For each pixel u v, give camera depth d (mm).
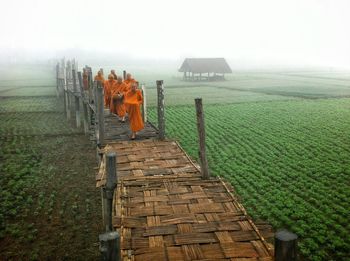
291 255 4484
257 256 5930
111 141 14070
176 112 33625
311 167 17422
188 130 25531
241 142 22250
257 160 18703
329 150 20172
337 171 16516
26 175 17203
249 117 30766
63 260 10289
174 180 9266
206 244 6324
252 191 14539
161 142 13672
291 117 30500
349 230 11266
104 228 11711
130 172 10242
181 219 7188
